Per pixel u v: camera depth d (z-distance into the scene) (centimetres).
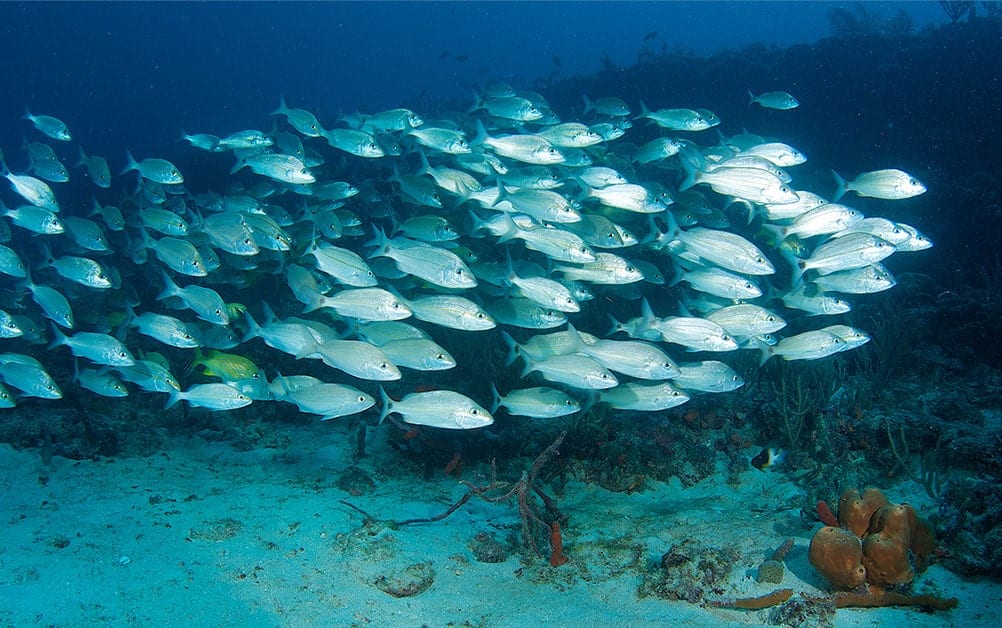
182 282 1126
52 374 985
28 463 762
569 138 1016
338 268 733
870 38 1812
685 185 827
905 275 1309
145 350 1037
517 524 649
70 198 2038
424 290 898
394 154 1146
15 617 444
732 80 1883
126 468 767
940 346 1062
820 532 476
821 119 1820
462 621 483
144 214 970
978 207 1405
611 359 623
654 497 729
